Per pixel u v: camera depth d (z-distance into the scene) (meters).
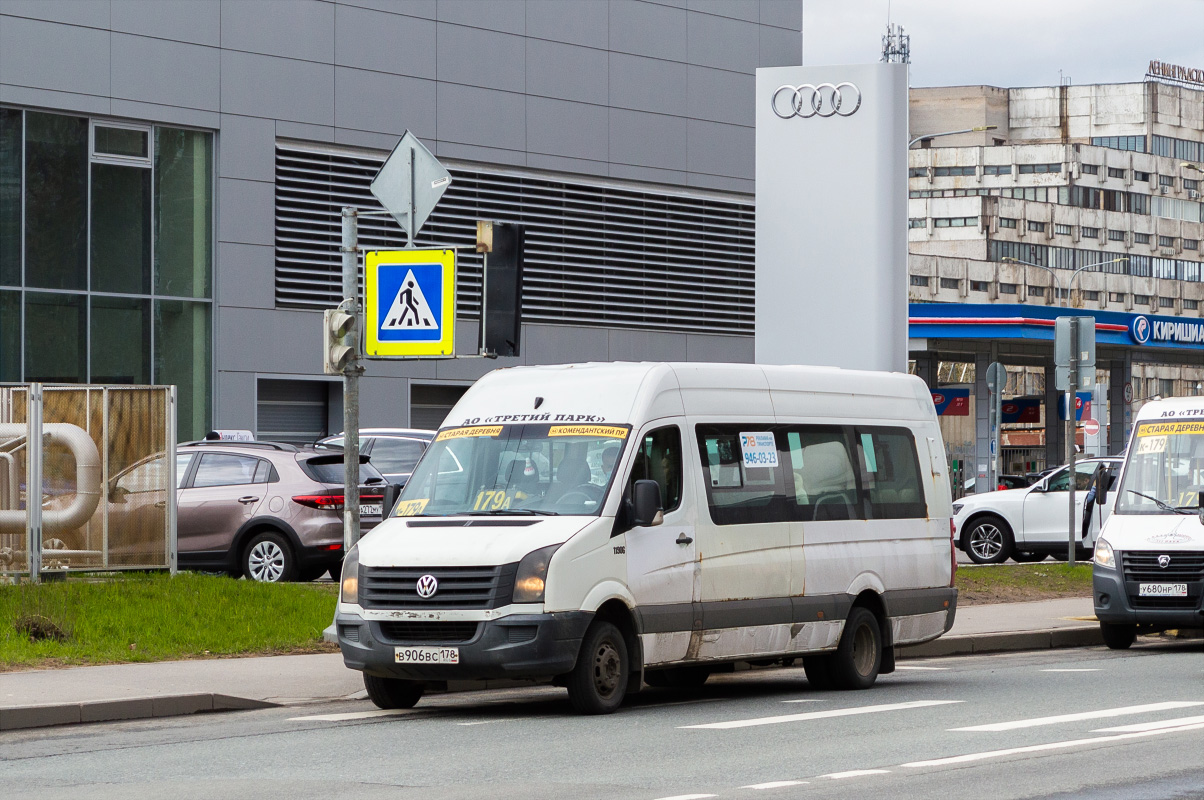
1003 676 20.28
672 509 16.97
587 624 15.78
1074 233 193.00
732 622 17.44
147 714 16.33
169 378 42.50
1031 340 63.16
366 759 13.23
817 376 19.42
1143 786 11.67
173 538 24.98
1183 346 65.62
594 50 50.44
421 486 17.12
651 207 51.72
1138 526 24.36
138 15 41.75
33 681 17.73
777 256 34.06
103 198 41.41
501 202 48.28
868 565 19.38
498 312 19.44
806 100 33.81
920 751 13.50
